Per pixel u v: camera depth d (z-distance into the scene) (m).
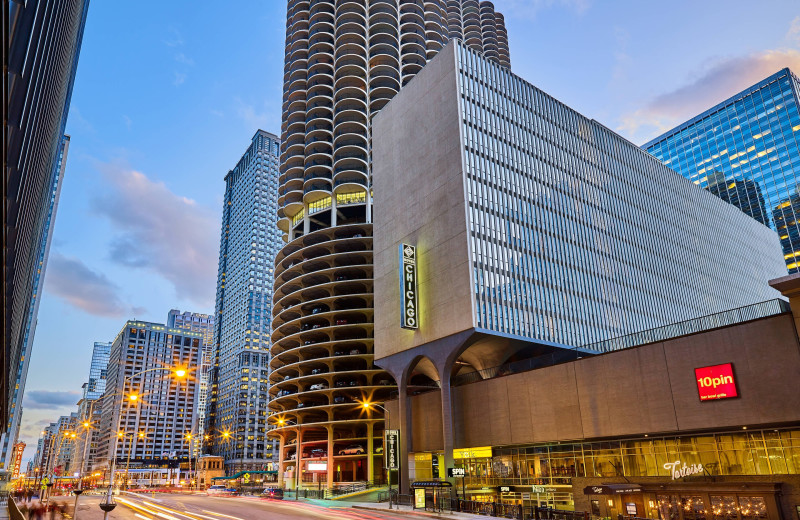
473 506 48.91
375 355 81.38
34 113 22.55
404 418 73.00
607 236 99.00
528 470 56.69
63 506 54.81
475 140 80.06
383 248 86.06
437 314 72.56
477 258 71.88
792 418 37.66
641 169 118.56
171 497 87.88
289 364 112.44
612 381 49.47
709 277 126.75
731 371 41.31
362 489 85.56
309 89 128.12
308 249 115.19
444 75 84.06
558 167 94.31
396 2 137.50
